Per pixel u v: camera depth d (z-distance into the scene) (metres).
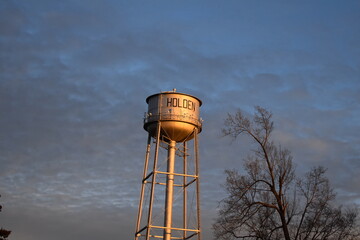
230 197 45.97
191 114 49.81
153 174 47.44
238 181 45.97
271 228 45.16
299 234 45.34
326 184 46.47
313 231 45.59
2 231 47.41
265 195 45.88
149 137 50.88
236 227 45.38
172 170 49.19
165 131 49.28
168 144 49.94
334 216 46.22
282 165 45.72
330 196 46.31
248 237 45.12
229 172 46.56
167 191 48.34
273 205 44.88
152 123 49.66
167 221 47.34
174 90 50.72
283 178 45.56
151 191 46.81
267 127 46.72
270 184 45.41
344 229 46.31
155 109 49.84
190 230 46.91
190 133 49.94
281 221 44.72
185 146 51.97
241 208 45.50
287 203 45.19
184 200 51.34
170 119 48.84
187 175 48.62
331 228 45.88
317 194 46.09
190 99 50.44
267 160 45.94
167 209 47.72
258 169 45.94
